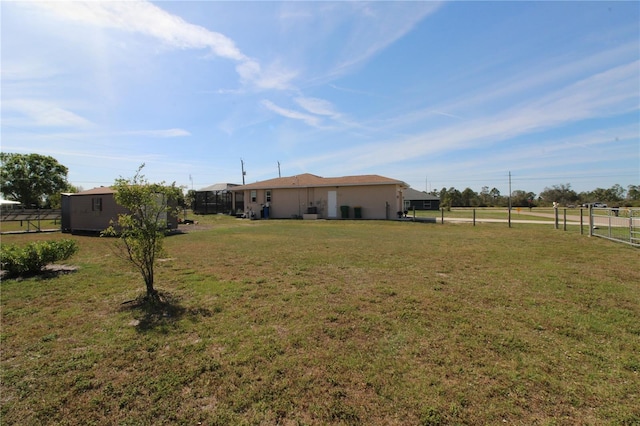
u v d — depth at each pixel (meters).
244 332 3.41
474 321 3.63
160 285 5.26
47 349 3.06
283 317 3.81
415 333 3.34
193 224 18.89
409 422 2.06
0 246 6.41
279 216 26.03
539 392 2.34
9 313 4.03
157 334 3.37
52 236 13.57
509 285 5.07
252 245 9.73
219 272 6.15
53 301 4.48
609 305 4.11
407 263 6.85
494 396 2.30
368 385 2.46
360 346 3.07
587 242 9.92
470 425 2.03
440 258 7.39
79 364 2.78
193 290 4.95
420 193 49.19
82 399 2.32
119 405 2.26
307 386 2.45
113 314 3.97
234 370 2.67
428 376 2.55
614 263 6.70
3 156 43.34
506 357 2.84
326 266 6.59
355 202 23.88
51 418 2.13
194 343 3.17
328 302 4.33
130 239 4.55
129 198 4.57
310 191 25.11
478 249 8.70
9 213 20.52
